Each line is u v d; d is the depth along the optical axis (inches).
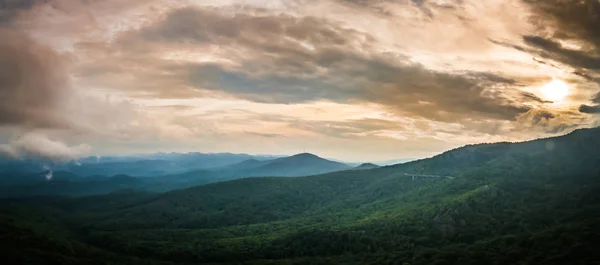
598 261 5816.9
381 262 7258.9
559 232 6993.1
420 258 7106.3
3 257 6929.1
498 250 6875.0
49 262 7126.0
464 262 6599.4
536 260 6235.2
